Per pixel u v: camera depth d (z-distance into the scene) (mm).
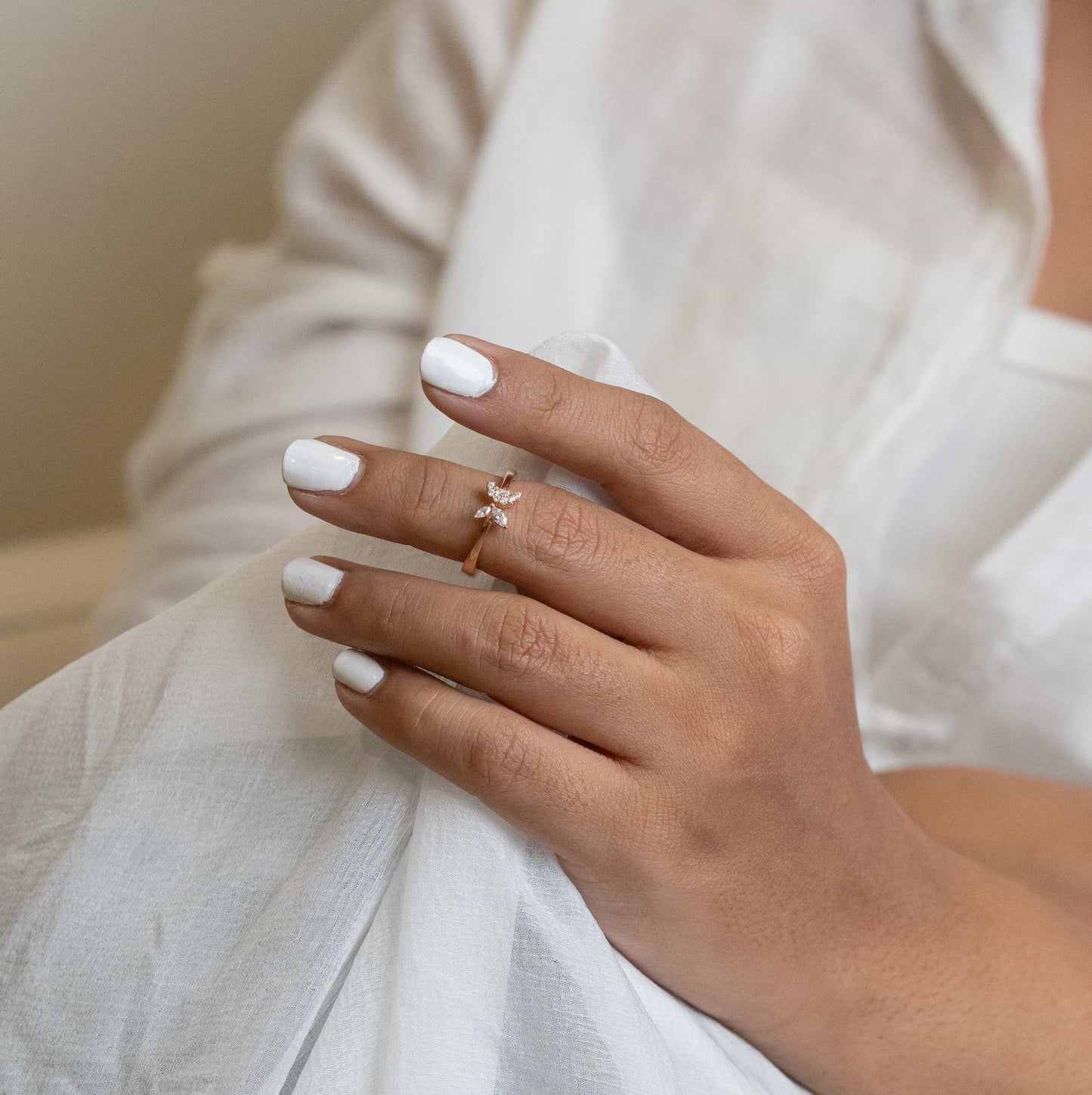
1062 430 555
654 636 353
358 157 612
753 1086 376
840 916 378
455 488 353
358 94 646
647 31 596
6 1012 365
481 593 353
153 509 604
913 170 572
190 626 384
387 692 354
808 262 567
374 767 368
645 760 353
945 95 576
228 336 612
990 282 551
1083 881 443
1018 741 540
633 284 588
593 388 356
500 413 352
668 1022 372
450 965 349
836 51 589
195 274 944
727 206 583
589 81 585
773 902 370
